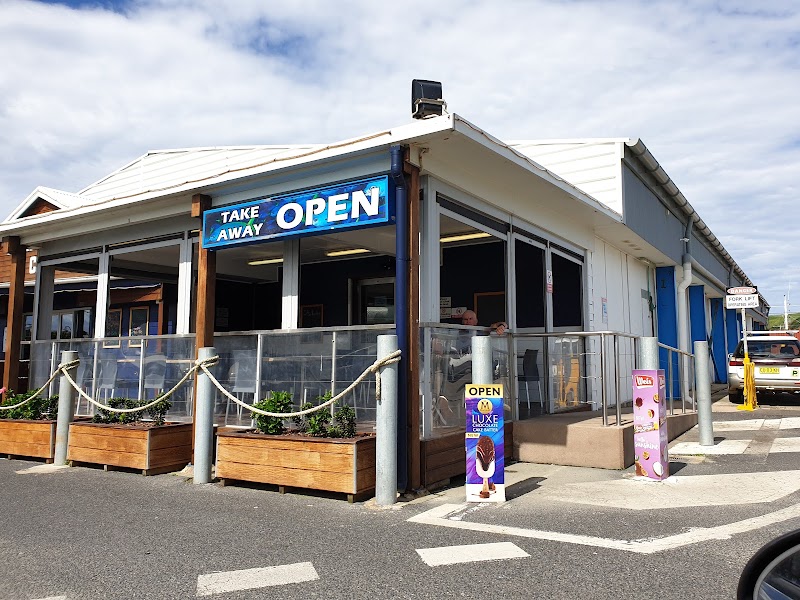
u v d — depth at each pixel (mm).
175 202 8359
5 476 7242
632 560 3990
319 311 13180
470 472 5660
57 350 9570
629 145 10633
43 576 3887
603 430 7172
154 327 14188
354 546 4371
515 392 8016
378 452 5633
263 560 4113
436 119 5730
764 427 10242
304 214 6727
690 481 6344
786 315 46375
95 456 7621
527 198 8484
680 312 15023
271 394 6898
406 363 5980
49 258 10461
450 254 12164
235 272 13336
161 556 4230
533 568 3879
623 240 11820
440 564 3977
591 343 9969
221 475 6520
